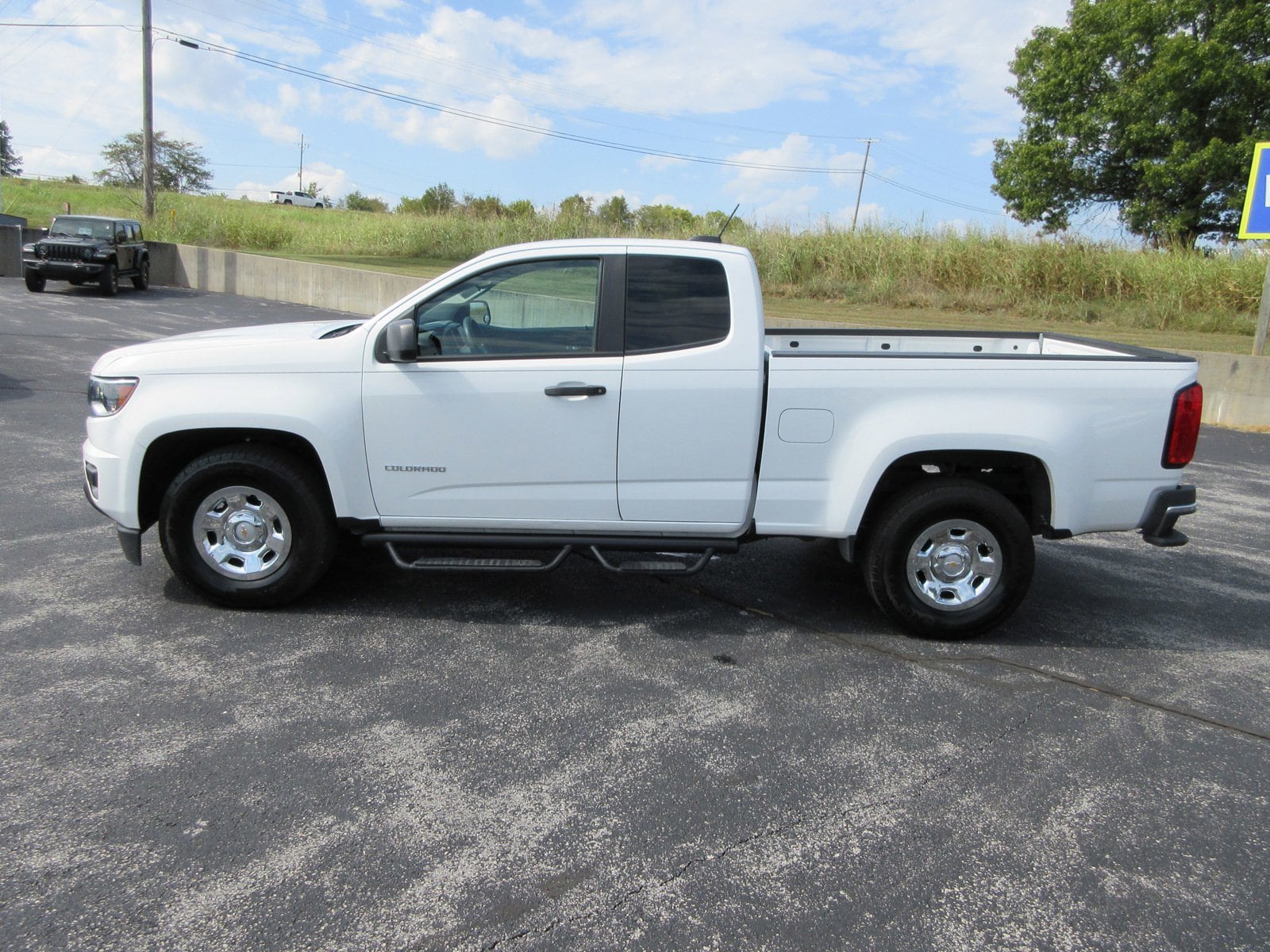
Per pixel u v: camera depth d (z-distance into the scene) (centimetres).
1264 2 2758
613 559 580
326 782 323
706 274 449
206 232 3212
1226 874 292
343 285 2153
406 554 571
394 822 302
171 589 498
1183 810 328
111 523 604
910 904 272
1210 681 438
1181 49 2747
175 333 1596
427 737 357
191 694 383
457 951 246
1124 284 1891
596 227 2889
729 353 445
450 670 418
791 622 493
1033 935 261
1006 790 336
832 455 452
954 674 434
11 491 661
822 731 375
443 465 455
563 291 453
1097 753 366
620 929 257
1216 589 578
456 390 447
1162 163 2820
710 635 471
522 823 304
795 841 301
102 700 375
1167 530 461
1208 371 1170
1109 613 526
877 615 509
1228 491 834
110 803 305
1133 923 268
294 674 406
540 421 449
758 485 457
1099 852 301
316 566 470
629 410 447
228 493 463
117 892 264
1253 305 1708
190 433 463
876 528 464
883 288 2009
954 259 2055
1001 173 3344
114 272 2142
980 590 470
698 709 389
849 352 456
